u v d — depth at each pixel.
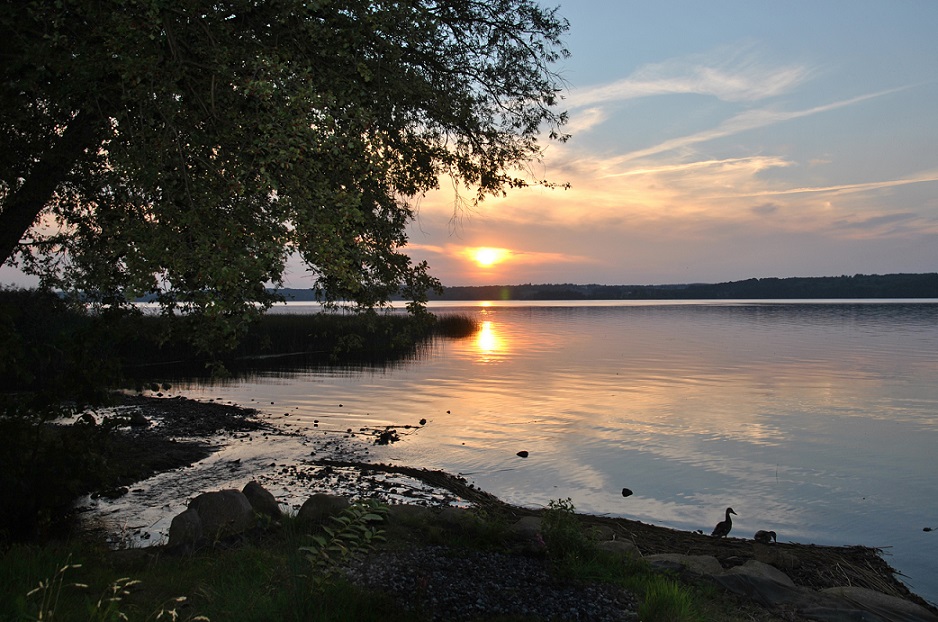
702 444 17.67
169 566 6.40
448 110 8.31
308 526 7.84
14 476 8.41
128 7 5.30
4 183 7.43
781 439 18.47
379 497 11.66
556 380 32.09
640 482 13.76
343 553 6.20
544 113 9.61
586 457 15.93
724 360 43.22
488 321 111.81
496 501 11.86
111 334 9.00
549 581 6.56
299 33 6.34
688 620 5.77
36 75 5.34
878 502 12.45
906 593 8.02
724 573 7.49
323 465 14.42
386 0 6.36
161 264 5.06
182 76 5.42
